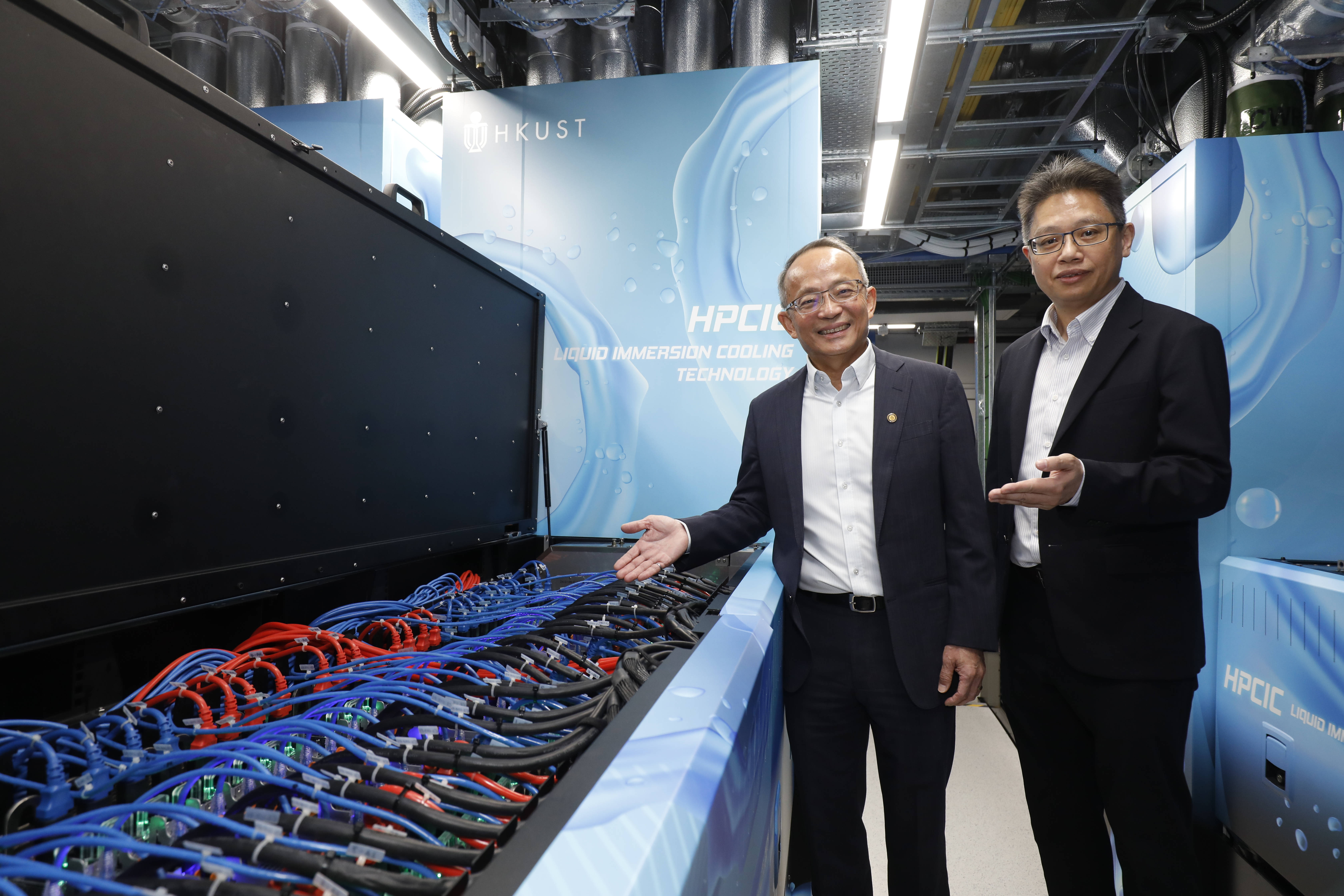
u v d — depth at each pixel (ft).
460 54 7.54
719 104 6.48
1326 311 5.82
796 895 5.15
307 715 2.15
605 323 6.61
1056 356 4.72
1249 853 5.55
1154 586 4.13
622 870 1.06
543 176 6.75
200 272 2.58
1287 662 5.07
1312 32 7.06
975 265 17.40
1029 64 9.93
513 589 4.50
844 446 4.44
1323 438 5.83
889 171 11.44
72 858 1.60
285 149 2.97
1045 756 4.73
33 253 1.99
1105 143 11.46
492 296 5.21
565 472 6.61
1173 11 8.08
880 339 24.76
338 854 1.35
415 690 2.21
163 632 2.55
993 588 4.13
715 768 1.52
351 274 3.48
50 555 2.06
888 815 4.33
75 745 1.81
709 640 2.65
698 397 6.44
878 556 4.20
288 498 3.07
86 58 2.14
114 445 2.25
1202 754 6.01
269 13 8.96
